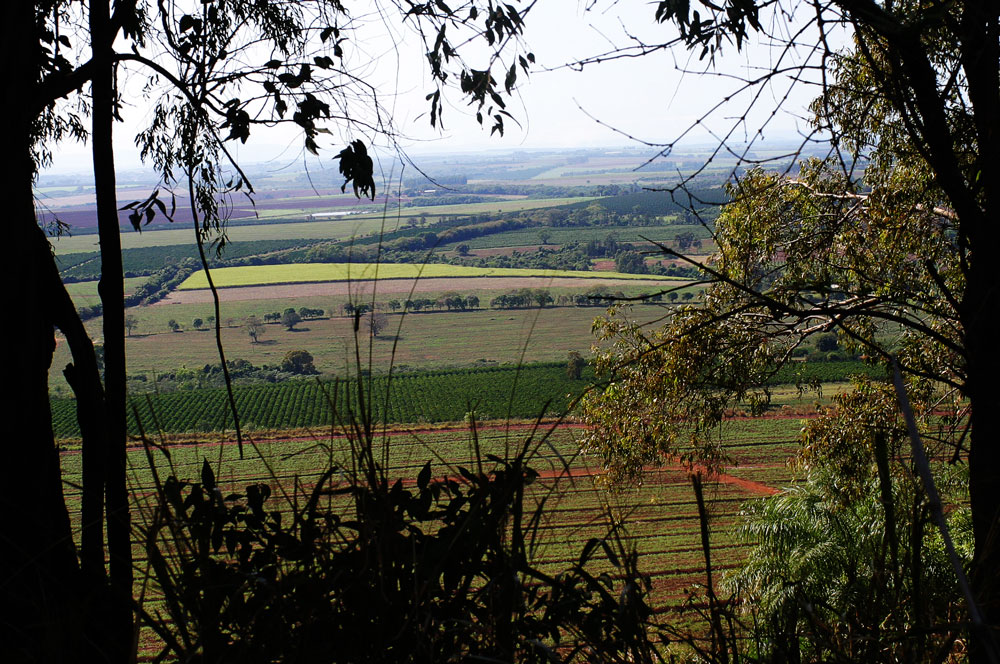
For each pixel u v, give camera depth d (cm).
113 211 272
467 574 173
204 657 162
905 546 189
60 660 163
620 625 169
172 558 175
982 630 115
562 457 183
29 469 222
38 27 304
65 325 254
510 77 271
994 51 273
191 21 316
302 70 287
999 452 273
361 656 168
